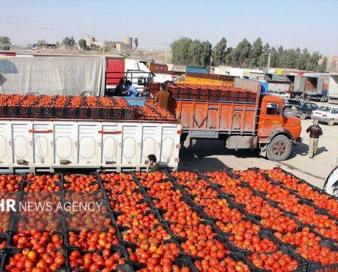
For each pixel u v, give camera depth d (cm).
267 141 2005
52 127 1221
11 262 639
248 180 1130
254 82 1988
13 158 1218
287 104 3934
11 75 1830
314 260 721
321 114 3606
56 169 1262
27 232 733
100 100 1415
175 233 783
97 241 729
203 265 673
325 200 1041
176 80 4038
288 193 1063
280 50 11975
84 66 1920
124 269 633
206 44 10100
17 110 1199
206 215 877
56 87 1898
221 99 1877
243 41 10638
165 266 647
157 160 1332
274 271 676
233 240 782
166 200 930
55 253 668
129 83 2192
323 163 2106
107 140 1271
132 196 947
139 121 1287
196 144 2291
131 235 756
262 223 862
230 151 2181
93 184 1005
